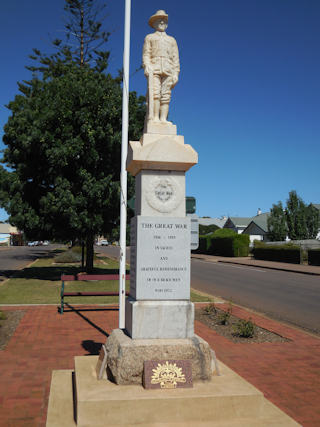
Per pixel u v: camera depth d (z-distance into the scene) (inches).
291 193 2005.4
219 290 664.4
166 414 162.7
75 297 535.2
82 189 680.4
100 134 678.5
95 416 158.7
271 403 183.8
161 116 222.7
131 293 211.5
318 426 170.2
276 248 1470.2
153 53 222.5
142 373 178.7
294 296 596.1
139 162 202.4
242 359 266.1
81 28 1240.8
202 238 2154.3
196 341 188.5
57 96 688.4
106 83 739.4
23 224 705.0
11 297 523.2
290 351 287.1
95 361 211.2
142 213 202.8
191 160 203.6
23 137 664.4
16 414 175.8
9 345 287.7
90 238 786.8
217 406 166.1
